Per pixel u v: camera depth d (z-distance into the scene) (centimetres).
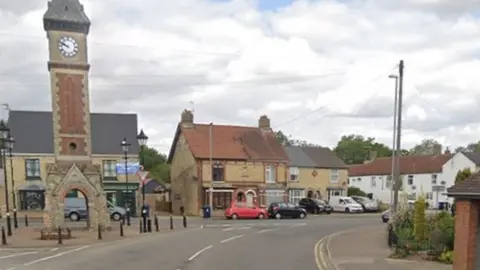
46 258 1839
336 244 2272
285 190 5550
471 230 1402
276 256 1914
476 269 1399
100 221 2964
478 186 1383
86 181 2916
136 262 1736
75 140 2930
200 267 1633
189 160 5369
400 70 2681
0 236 2608
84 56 2964
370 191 7362
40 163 4916
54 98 2902
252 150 5512
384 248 2097
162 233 2881
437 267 1564
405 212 2277
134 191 5031
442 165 6456
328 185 6231
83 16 2956
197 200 5131
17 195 4806
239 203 4578
